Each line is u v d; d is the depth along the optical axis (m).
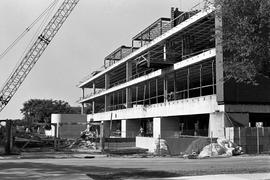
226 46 15.89
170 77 66.94
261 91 41.69
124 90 88.62
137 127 78.94
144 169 21.31
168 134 56.22
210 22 49.75
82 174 17.78
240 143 37.19
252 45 14.62
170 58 60.16
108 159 32.81
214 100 42.66
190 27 52.44
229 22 15.29
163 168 21.98
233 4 15.01
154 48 66.12
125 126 78.38
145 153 41.38
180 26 54.00
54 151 41.25
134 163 27.06
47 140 49.66
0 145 42.47
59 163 27.12
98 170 21.03
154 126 61.56
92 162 28.34
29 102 162.12
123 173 17.86
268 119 47.50
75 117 86.94
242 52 14.91
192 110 48.50
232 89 40.62
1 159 32.56
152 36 70.19
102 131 42.94
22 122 39.94
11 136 38.53
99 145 47.59
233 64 15.80
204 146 37.88
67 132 71.38
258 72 15.51
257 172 18.00
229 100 40.50
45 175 17.72
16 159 32.59
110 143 49.62
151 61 58.81
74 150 42.78
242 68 15.13
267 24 14.69
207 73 61.50
